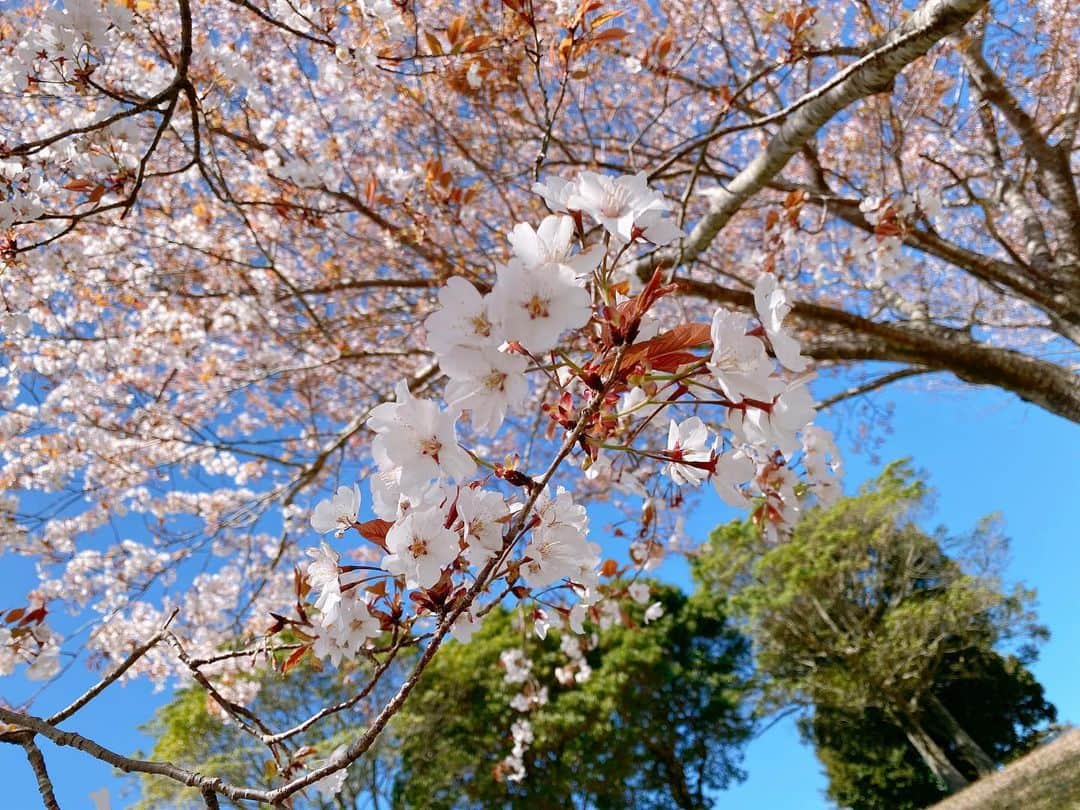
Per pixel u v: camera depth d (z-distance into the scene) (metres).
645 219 1.01
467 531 1.15
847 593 14.45
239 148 3.72
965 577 13.45
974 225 6.30
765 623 14.52
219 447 4.29
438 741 12.62
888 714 13.75
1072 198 4.78
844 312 4.21
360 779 11.23
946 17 2.30
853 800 14.80
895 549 14.19
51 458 4.36
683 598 16.66
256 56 4.17
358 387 5.95
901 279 6.69
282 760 1.56
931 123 5.80
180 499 5.33
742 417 1.03
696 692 15.27
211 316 4.62
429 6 4.10
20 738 1.26
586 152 5.41
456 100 4.83
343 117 4.89
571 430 1.10
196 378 5.18
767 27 3.08
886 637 13.20
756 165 3.36
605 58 4.48
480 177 4.92
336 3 2.70
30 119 3.74
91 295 3.98
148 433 4.62
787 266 4.35
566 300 0.92
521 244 0.99
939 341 4.28
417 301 5.12
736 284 6.08
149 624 4.66
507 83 3.44
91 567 4.55
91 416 4.61
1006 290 4.87
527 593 1.35
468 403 0.98
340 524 1.31
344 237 4.91
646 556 3.06
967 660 14.58
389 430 1.09
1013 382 4.23
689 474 1.25
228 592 5.17
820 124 3.03
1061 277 4.60
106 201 3.42
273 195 4.10
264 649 1.50
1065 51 5.20
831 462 1.88
